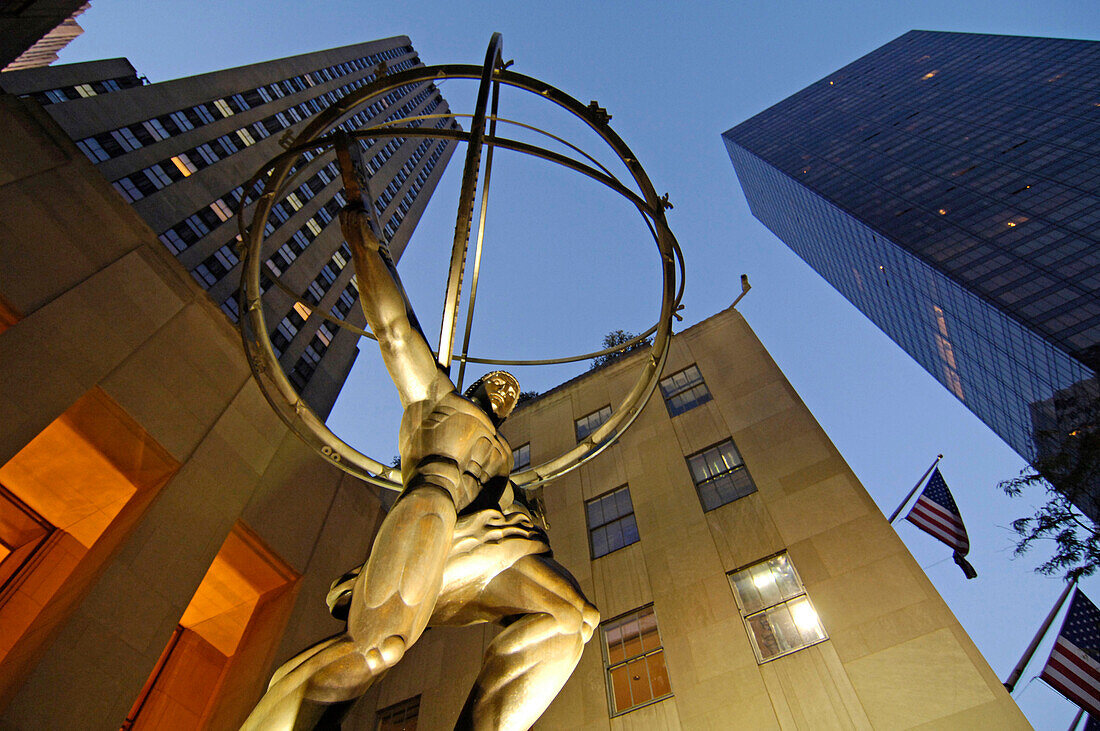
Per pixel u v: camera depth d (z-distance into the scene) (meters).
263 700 3.30
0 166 17.38
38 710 12.67
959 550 16.22
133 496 18.14
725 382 21.33
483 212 7.33
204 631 21.55
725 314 24.30
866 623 12.98
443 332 4.83
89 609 14.21
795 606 14.09
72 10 20.50
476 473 4.57
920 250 68.88
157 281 19.95
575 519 19.52
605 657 15.45
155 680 19.72
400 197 67.50
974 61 97.38
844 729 11.62
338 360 42.00
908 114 94.62
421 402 4.58
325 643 3.43
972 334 63.94
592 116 5.75
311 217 47.44
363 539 23.20
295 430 5.69
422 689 17.58
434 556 3.71
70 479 17.77
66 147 19.61
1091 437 16.84
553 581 4.01
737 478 17.92
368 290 4.35
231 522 18.22
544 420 24.94
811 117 112.88
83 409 16.67
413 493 3.94
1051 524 15.32
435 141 84.88
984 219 67.06
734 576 15.45
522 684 3.74
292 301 40.91
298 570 20.06
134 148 36.59
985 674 11.29
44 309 16.47
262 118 48.72
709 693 13.36
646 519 18.20
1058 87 80.00
